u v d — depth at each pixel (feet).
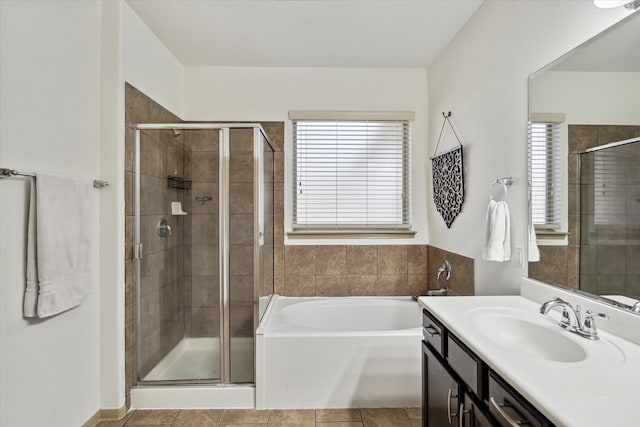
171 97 9.00
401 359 6.89
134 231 6.95
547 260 5.01
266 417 6.58
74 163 5.78
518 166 5.68
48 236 4.94
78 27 5.85
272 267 9.41
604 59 4.00
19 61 4.67
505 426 2.98
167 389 6.91
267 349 6.89
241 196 7.30
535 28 5.23
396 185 10.08
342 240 9.95
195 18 7.34
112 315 6.47
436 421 4.63
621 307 3.78
